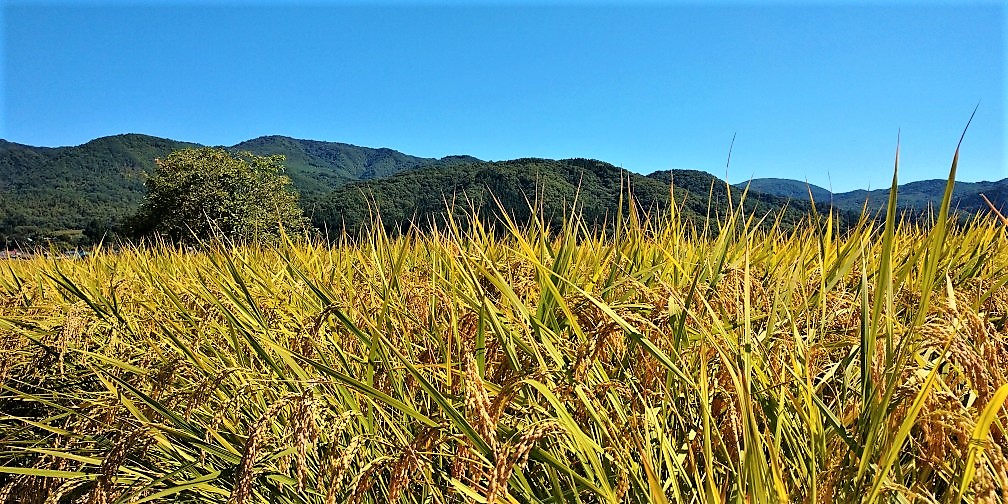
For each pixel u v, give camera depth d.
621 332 1.82
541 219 3.62
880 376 1.34
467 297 2.23
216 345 2.83
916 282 2.15
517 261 3.10
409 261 3.67
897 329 1.60
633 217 3.38
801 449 1.53
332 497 1.45
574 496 1.64
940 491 1.49
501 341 1.81
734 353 1.54
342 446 1.76
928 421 1.21
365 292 2.73
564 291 2.45
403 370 2.04
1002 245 3.44
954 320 1.27
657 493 1.25
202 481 1.84
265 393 2.29
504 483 1.20
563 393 1.65
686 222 3.71
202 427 1.99
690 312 1.56
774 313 1.89
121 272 4.90
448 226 3.18
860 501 1.27
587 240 3.54
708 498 1.39
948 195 1.43
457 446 1.66
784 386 1.53
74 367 3.12
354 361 2.29
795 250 3.26
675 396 1.80
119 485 1.92
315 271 3.78
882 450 1.28
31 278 5.10
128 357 2.78
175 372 2.16
